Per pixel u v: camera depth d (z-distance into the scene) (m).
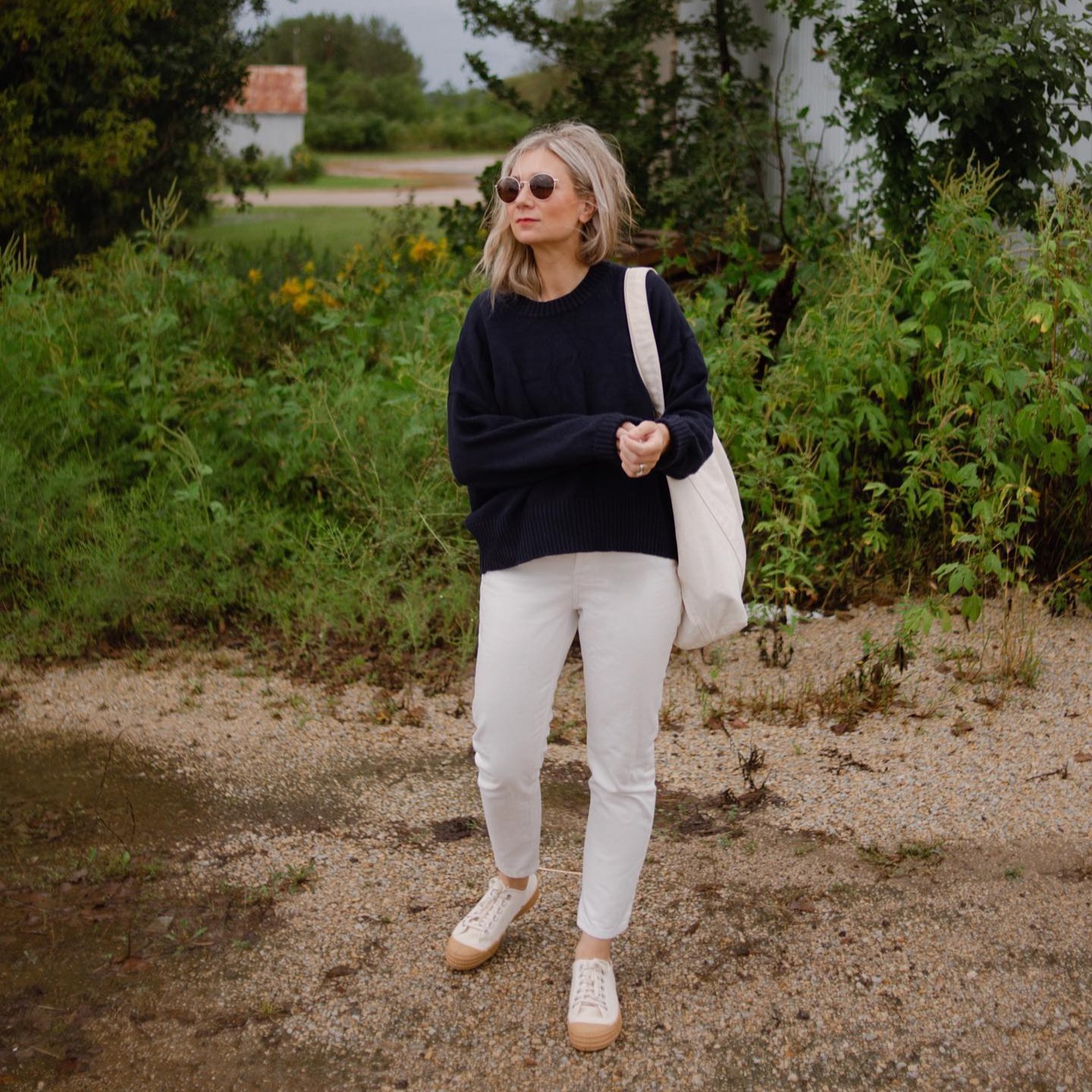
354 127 59.62
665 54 10.81
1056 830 3.23
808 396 4.88
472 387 2.46
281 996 2.67
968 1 5.45
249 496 5.39
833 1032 2.52
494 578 2.47
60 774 3.68
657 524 2.39
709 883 3.07
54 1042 2.53
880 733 3.84
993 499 4.30
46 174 9.88
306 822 3.42
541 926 2.92
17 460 4.95
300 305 6.98
